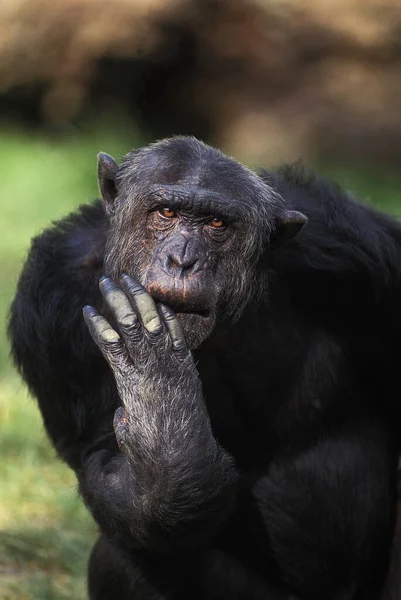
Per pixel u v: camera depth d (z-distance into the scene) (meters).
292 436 19.16
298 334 19.05
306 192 19.70
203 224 17.08
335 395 19.27
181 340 15.75
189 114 72.81
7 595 21.17
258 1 71.12
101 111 69.81
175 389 15.65
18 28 69.50
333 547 19.41
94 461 17.84
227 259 17.20
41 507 25.06
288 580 19.56
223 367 18.67
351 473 19.28
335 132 69.44
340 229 18.84
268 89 72.25
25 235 49.28
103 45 69.62
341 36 72.12
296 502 19.12
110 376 18.28
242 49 72.06
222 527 18.50
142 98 72.12
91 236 19.09
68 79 70.19
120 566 18.78
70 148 63.25
